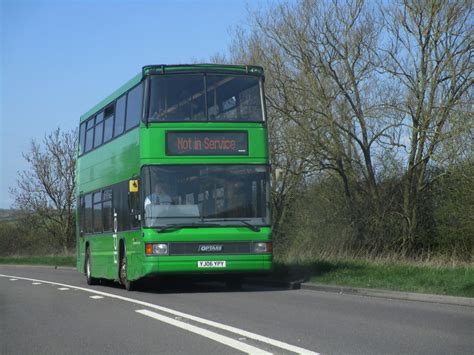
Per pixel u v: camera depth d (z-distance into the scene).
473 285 16.17
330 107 31.83
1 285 26.88
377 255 29.08
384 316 12.80
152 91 18.55
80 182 27.14
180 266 17.86
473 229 28.78
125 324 12.50
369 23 31.50
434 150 30.08
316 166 32.72
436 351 9.10
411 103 30.70
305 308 14.37
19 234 68.12
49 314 14.72
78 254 27.61
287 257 29.52
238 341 10.14
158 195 18.12
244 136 18.59
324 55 32.09
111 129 22.41
